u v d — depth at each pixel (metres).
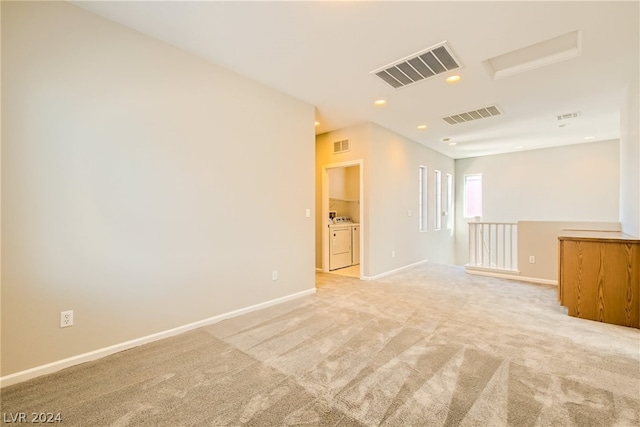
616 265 2.79
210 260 2.84
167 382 1.84
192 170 2.71
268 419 1.50
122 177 2.28
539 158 6.80
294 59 2.81
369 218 4.76
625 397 1.66
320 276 5.05
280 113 3.53
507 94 3.62
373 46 2.58
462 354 2.18
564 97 3.72
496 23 2.26
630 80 3.22
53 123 1.97
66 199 2.02
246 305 3.15
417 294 3.87
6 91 1.80
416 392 1.72
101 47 2.18
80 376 1.91
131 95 2.33
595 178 6.15
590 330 2.63
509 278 4.78
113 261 2.24
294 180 3.71
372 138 4.80
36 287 1.91
